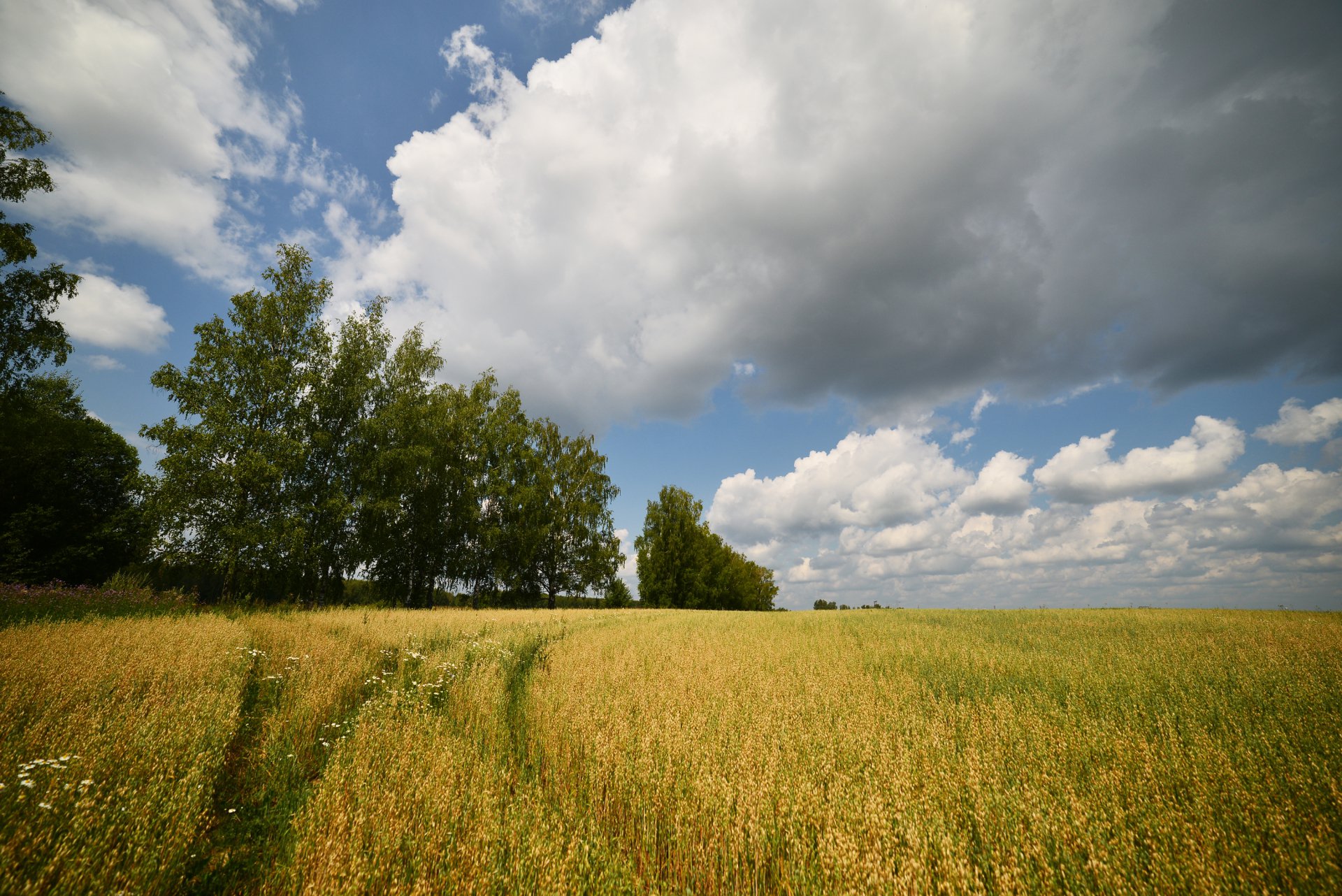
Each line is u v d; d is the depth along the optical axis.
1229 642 11.98
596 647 12.11
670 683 8.61
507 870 3.53
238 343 22.73
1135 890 3.21
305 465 24.42
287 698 7.57
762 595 79.44
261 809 4.91
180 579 21.20
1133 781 4.71
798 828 4.07
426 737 5.99
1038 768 5.07
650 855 4.11
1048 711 6.91
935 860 3.50
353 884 3.19
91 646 8.48
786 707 6.94
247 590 22.09
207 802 4.55
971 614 25.88
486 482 36.78
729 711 6.77
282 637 11.48
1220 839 3.70
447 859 3.57
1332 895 3.09
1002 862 3.60
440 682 8.49
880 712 6.87
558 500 42.62
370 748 5.52
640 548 56.66
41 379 26.16
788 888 3.39
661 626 18.17
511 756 5.66
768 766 4.96
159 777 4.30
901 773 4.64
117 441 28.61
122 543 24.81
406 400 30.41
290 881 3.52
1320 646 10.91
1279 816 3.83
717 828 4.04
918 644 13.06
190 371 21.64
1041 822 3.84
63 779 4.16
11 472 22.53
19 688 6.12
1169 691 7.94
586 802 4.93
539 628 16.05
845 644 13.49
